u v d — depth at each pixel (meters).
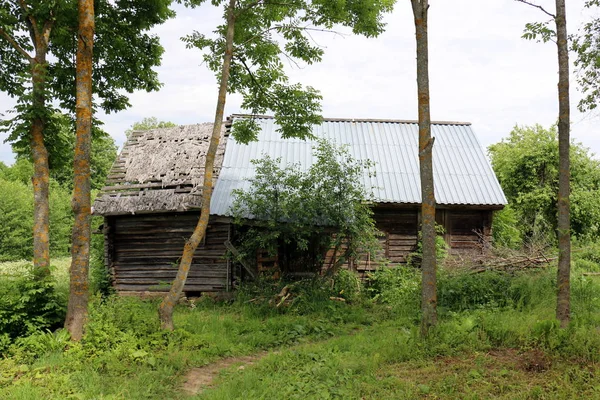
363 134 18.44
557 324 7.38
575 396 5.49
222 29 12.12
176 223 15.25
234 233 14.62
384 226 15.69
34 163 11.07
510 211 20.27
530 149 23.73
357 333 10.17
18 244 35.06
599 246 20.25
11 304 8.76
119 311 9.68
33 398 5.88
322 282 13.27
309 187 13.60
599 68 10.30
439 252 14.80
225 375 7.34
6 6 12.11
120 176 16.14
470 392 5.79
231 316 11.57
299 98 12.92
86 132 9.06
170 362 7.76
